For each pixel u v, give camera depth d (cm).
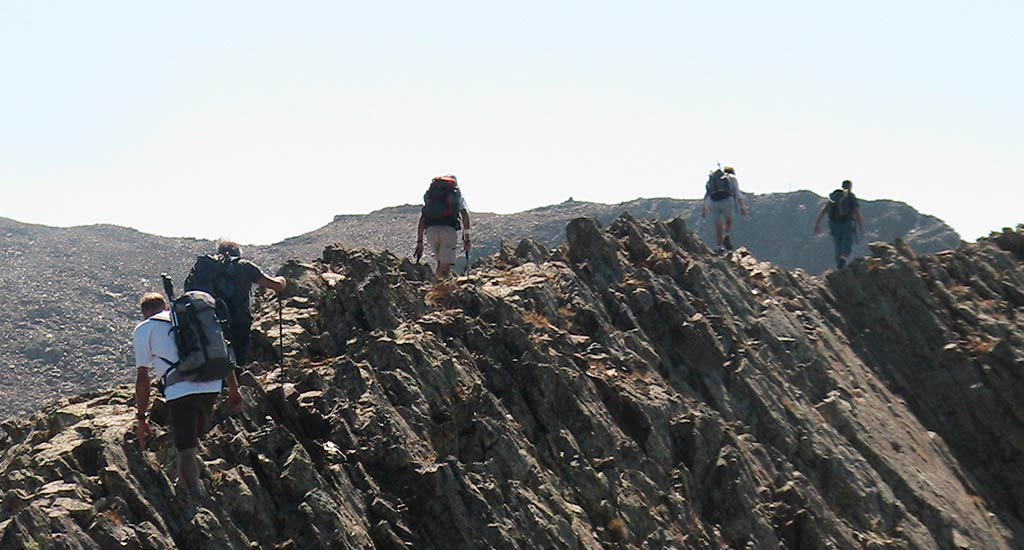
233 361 2944
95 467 2848
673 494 3800
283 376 3528
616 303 4712
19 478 2789
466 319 4022
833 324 5966
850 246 6581
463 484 3195
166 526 2747
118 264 16762
